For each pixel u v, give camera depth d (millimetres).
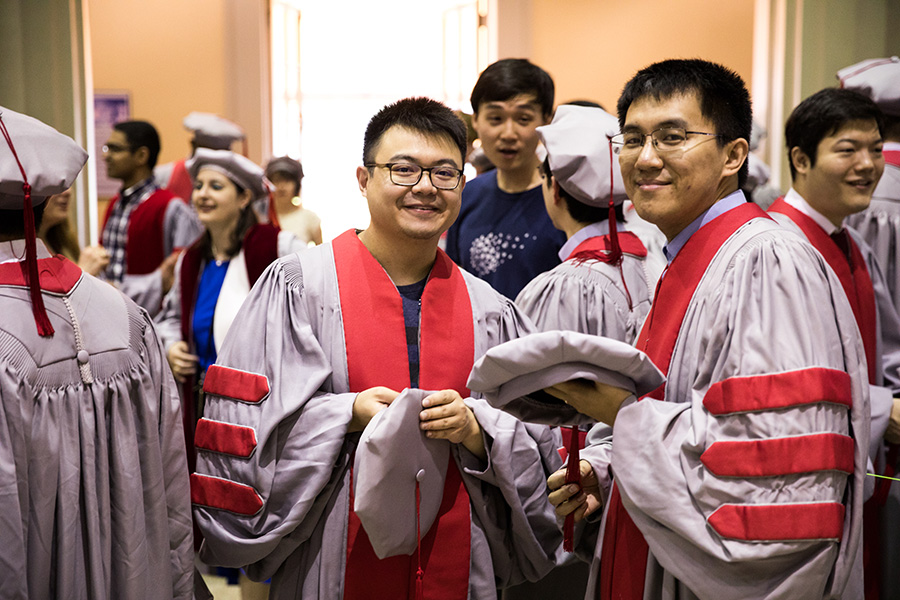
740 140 1613
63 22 5137
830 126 2393
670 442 1469
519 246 2928
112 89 8844
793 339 1412
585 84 8750
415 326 1830
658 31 8664
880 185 2875
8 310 1550
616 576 1633
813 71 5426
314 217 5605
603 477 1796
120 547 1633
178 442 1793
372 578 1722
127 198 5027
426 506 1707
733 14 8586
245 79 8852
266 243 3225
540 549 1847
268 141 9016
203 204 3217
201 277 3268
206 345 3162
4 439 1490
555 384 1537
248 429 1740
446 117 1796
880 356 2514
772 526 1354
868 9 5305
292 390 1739
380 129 1809
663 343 1613
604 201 2311
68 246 3109
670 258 1709
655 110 1595
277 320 1801
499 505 1854
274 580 1823
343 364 1776
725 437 1411
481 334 1870
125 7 8781
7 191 1566
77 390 1606
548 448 1885
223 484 1760
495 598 1788
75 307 1642
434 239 1828
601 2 8664
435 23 9906
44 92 5117
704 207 1638
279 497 1721
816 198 2471
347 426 1703
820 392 1377
